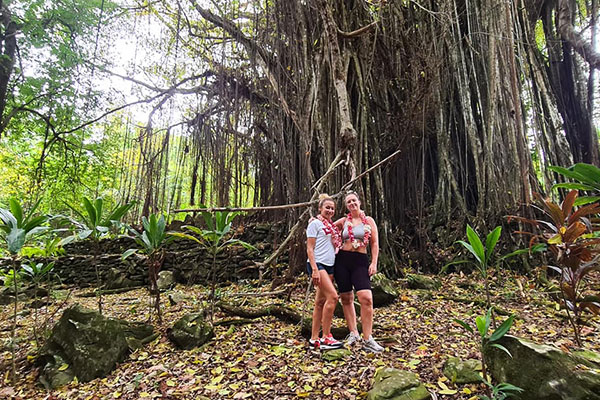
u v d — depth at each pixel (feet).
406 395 5.92
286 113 21.95
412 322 10.95
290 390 6.84
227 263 20.52
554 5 25.40
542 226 17.48
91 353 7.97
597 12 23.20
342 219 10.00
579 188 8.06
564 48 25.17
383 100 21.93
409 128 21.43
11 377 8.10
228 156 24.17
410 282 15.80
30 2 32.50
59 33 34.81
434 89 21.01
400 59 21.40
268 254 20.54
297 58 20.58
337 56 17.63
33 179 35.86
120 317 12.94
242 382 7.28
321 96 19.65
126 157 34.47
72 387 7.48
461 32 22.90
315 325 9.15
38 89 33.60
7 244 7.88
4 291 18.03
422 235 20.15
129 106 30.66
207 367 8.13
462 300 13.29
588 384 5.23
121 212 10.60
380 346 8.52
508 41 19.74
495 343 6.34
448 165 21.12
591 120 23.61
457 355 7.90
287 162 22.02
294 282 14.99
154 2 26.32
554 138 20.94
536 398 5.48
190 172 27.61
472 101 21.66
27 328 12.35
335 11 19.99
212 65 26.30
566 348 7.20
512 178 18.76
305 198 19.80
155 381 7.50
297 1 20.25
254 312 12.07
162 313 13.20
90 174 38.81
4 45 32.71
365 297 8.84
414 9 22.04
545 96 21.61
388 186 21.76
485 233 18.37
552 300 12.54
